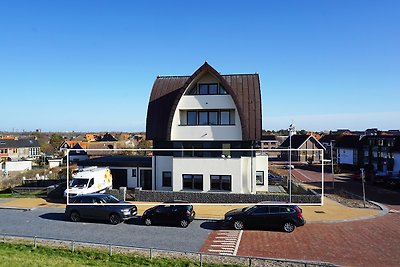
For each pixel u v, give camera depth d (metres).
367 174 48.72
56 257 15.15
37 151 100.25
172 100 32.34
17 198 30.83
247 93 30.81
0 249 16.17
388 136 57.62
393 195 35.09
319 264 14.15
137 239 18.66
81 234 19.66
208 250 16.78
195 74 29.23
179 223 21.23
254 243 17.78
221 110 30.34
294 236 18.95
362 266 14.52
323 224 21.52
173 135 30.50
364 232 19.69
